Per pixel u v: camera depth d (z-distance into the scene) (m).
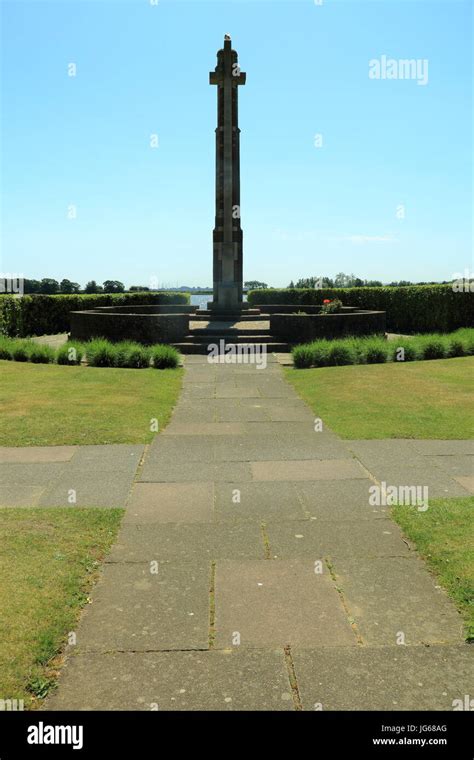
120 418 8.88
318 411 9.55
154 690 2.93
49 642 3.24
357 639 3.33
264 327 20.72
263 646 3.27
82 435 7.89
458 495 5.57
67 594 3.75
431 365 13.77
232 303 25.44
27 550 4.33
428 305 24.58
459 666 3.10
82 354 15.22
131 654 3.20
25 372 13.14
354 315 18.14
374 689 2.94
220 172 25.48
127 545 4.57
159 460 6.87
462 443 7.44
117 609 3.65
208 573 4.12
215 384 12.35
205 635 3.38
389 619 3.53
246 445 7.54
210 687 2.95
